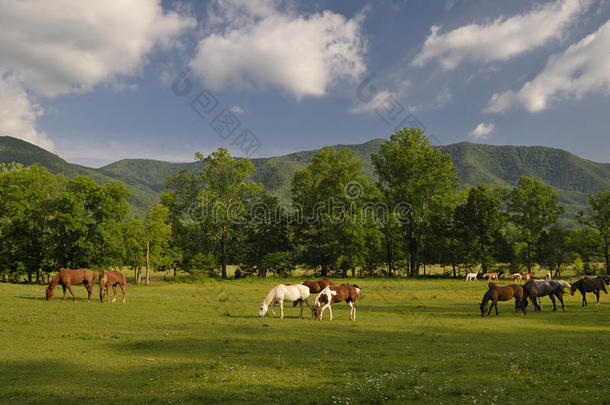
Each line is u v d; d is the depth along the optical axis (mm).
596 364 11516
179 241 68875
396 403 8109
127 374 10234
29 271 51156
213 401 8133
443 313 25250
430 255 74750
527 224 71375
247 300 31484
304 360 11969
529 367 11242
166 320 19719
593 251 71875
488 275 61656
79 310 21281
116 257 53781
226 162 65875
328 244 64562
